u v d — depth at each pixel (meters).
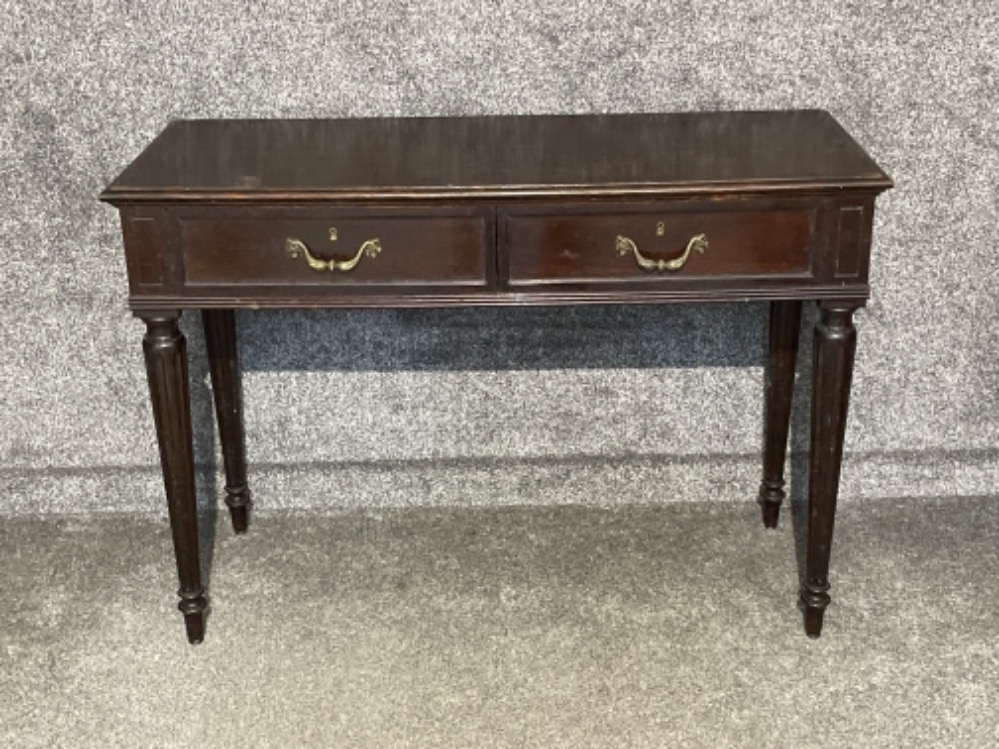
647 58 1.96
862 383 2.14
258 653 1.85
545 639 1.86
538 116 1.96
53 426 2.16
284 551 2.08
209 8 1.93
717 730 1.69
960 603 1.93
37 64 1.95
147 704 1.75
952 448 2.18
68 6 1.92
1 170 2.00
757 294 1.67
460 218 1.63
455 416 2.15
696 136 1.82
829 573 2.00
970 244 2.05
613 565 2.03
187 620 1.85
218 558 2.06
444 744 1.67
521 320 2.09
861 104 1.98
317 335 2.10
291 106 1.98
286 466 2.17
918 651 1.83
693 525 2.12
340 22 1.94
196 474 2.19
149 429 2.17
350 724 1.71
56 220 2.04
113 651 1.86
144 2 1.92
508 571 2.02
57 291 2.08
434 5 1.93
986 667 1.80
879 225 2.05
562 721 1.71
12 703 1.76
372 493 2.18
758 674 1.79
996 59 1.95
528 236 1.64
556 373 2.13
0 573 2.03
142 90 1.97
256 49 1.95
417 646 1.85
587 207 1.62
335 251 1.65
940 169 2.01
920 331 2.11
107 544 2.10
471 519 2.15
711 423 2.16
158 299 1.67
